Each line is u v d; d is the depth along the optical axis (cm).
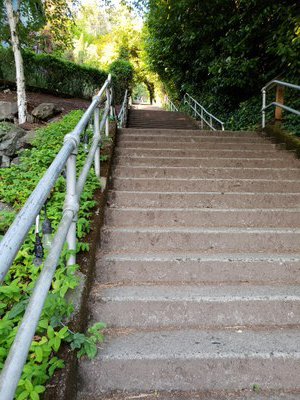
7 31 1013
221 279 254
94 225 272
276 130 538
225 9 833
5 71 1120
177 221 317
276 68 756
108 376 176
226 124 960
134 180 376
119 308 215
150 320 215
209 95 1142
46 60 1223
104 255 263
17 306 163
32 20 1027
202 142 519
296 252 282
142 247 286
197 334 204
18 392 131
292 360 182
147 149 462
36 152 451
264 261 256
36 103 995
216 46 948
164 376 178
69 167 199
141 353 180
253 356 181
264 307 220
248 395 175
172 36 1084
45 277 131
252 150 471
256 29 741
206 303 218
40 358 144
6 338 151
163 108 2300
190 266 254
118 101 1650
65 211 192
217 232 289
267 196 353
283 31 654
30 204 118
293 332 208
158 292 227
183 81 1407
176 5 894
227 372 180
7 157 650
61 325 173
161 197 348
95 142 322
